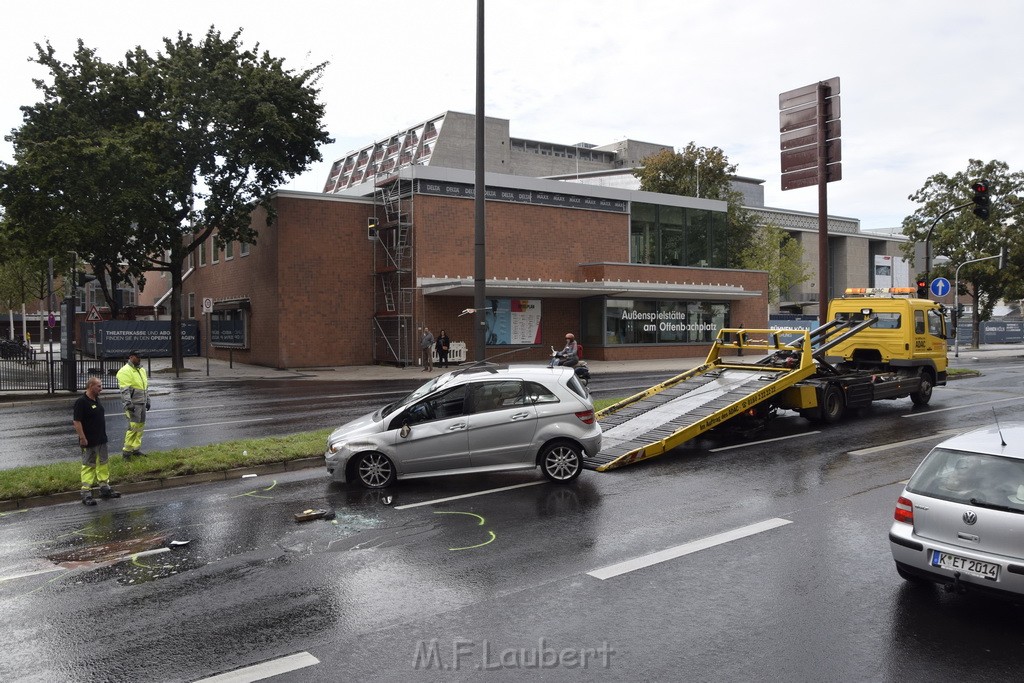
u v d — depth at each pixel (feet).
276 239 102.17
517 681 15.29
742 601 19.39
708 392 45.60
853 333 51.60
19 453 42.01
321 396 69.67
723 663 15.97
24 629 18.28
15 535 26.30
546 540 24.77
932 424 48.44
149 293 177.68
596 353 115.14
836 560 22.49
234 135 93.71
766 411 45.42
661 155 163.63
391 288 106.11
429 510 28.66
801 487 31.78
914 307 56.34
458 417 32.35
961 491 18.44
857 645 16.78
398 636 17.52
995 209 142.82
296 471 36.68
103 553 24.11
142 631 18.01
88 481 30.58
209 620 18.60
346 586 20.81
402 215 104.73
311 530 26.23
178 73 92.17
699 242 132.77
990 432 20.21
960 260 143.33
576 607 19.12
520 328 111.75
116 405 65.16
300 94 96.84
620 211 122.72
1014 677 15.28
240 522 27.43
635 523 26.66
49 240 82.48
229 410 59.57
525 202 112.16
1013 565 16.96
